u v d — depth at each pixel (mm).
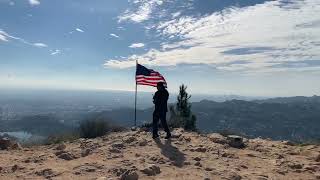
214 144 13070
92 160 10406
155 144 12734
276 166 10195
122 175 8359
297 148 13109
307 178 8984
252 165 10273
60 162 10320
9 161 10656
